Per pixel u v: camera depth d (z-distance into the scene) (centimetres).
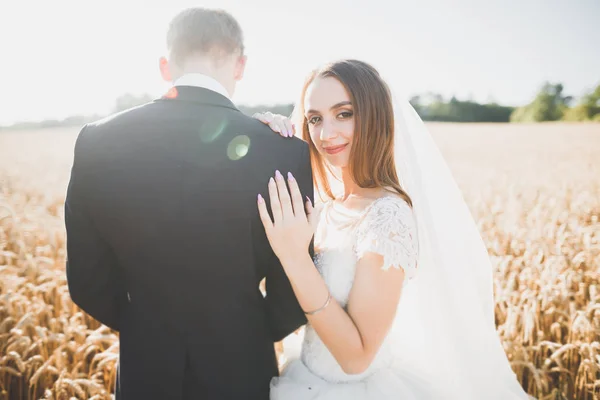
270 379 162
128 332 149
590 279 431
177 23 148
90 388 257
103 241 148
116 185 136
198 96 142
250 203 139
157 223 136
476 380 201
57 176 1281
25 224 564
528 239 527
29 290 391
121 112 144
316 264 185
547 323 368
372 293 158
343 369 161
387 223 163
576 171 1329
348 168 192
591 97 5075
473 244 215
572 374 308
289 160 145
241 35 156
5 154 2106
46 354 310
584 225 622
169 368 146
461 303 202
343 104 179
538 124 3928
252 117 150
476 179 1237
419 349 205
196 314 144
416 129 214
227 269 143
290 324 163
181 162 135
